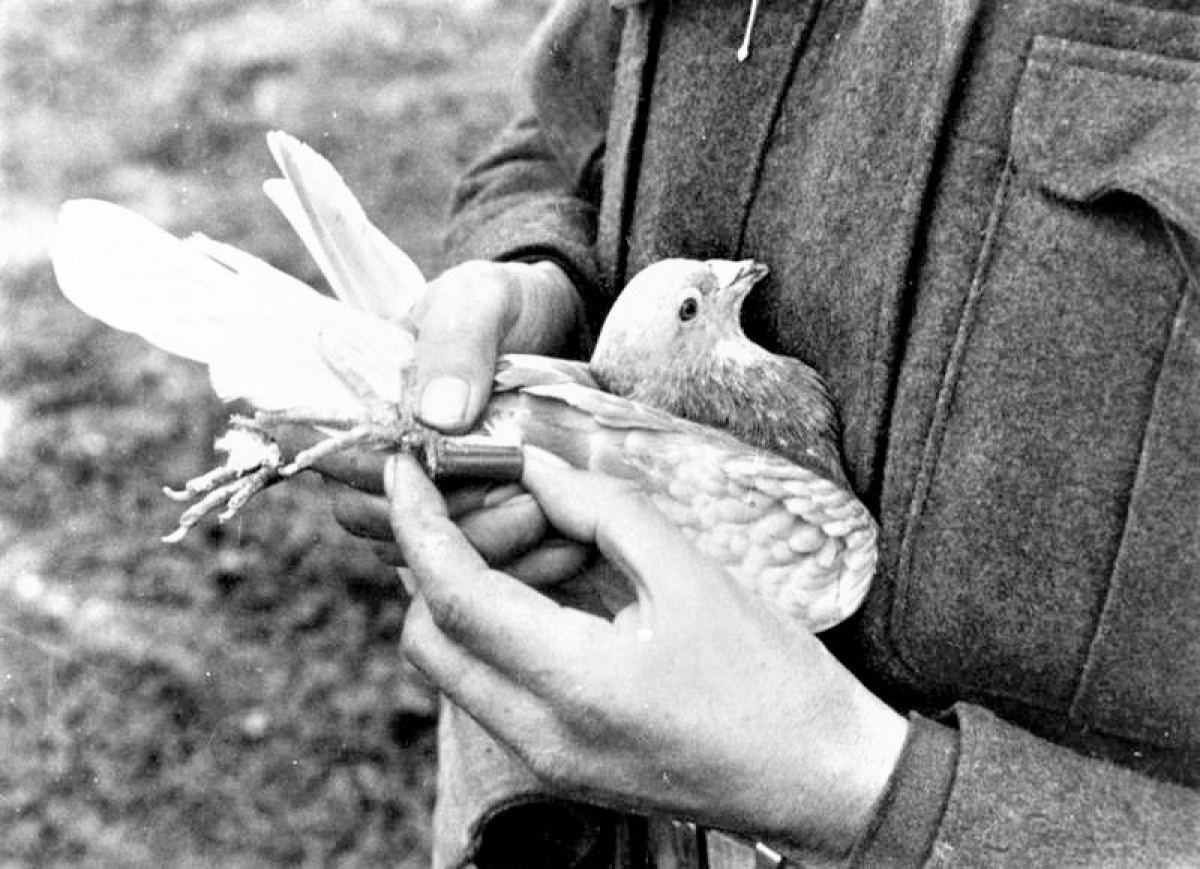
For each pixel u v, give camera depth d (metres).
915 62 0.67
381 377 0.68
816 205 0.71
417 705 1.54
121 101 2.15
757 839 0.68
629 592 0.69
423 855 1.45
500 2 2.27
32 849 1.46
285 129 2.10
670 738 0.63
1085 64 0.63
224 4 2.28
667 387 0.72
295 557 1.64
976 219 0.66
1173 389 0.62
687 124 0.75
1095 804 0.62
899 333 0.68
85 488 1.70
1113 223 0.62
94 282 0.66
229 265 0.68
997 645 0.67
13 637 1.58
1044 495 0.65
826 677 0.65
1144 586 0.63
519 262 0.85
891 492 0.69
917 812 0.63
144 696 1.54
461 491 0.66
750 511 0.69
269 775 1.50
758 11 0.73
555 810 0.81
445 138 2.08
